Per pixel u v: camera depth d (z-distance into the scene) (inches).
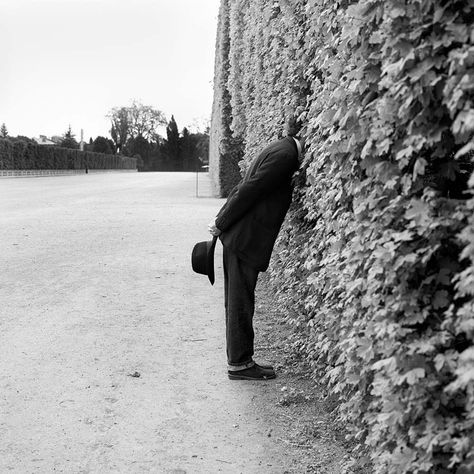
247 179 180.4
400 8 85.0
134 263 367.9
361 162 104.7
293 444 141.1
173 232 513.3
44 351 203.8
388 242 88.7
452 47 81.9
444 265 84.2
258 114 339.0
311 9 163.2
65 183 1641.2
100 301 273.7
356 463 121.3
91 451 136.5
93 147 3986.2
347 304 123.1
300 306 203.5
